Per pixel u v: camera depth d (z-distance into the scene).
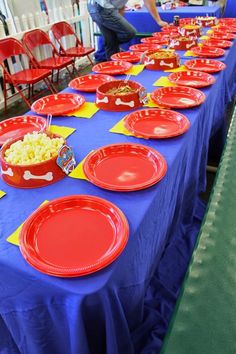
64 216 0.73
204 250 0.85
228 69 2.11
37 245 0.66
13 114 3.00
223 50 2.01
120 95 1.25
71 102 1.38
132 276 0.75
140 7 3.96
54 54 3.23
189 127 1.11
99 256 0.63
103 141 1.05
